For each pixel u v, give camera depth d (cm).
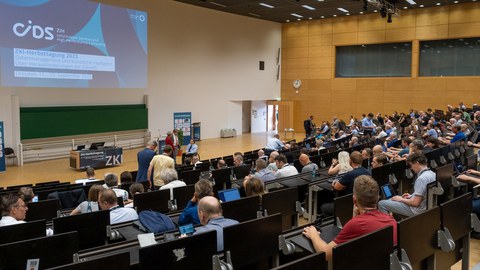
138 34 1697
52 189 663
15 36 1311
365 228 266
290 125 2514
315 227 335
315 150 1010
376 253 245
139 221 385
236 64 2266
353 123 1794
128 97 1761
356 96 2289
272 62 2503
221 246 296
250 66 2355
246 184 448
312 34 2423
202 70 2075
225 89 2217
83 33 1497
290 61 2523
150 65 1820
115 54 1611
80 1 1480
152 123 1850
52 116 1480
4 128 1363
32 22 1350
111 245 300
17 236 338
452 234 317
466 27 1916
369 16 2202
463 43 1947
